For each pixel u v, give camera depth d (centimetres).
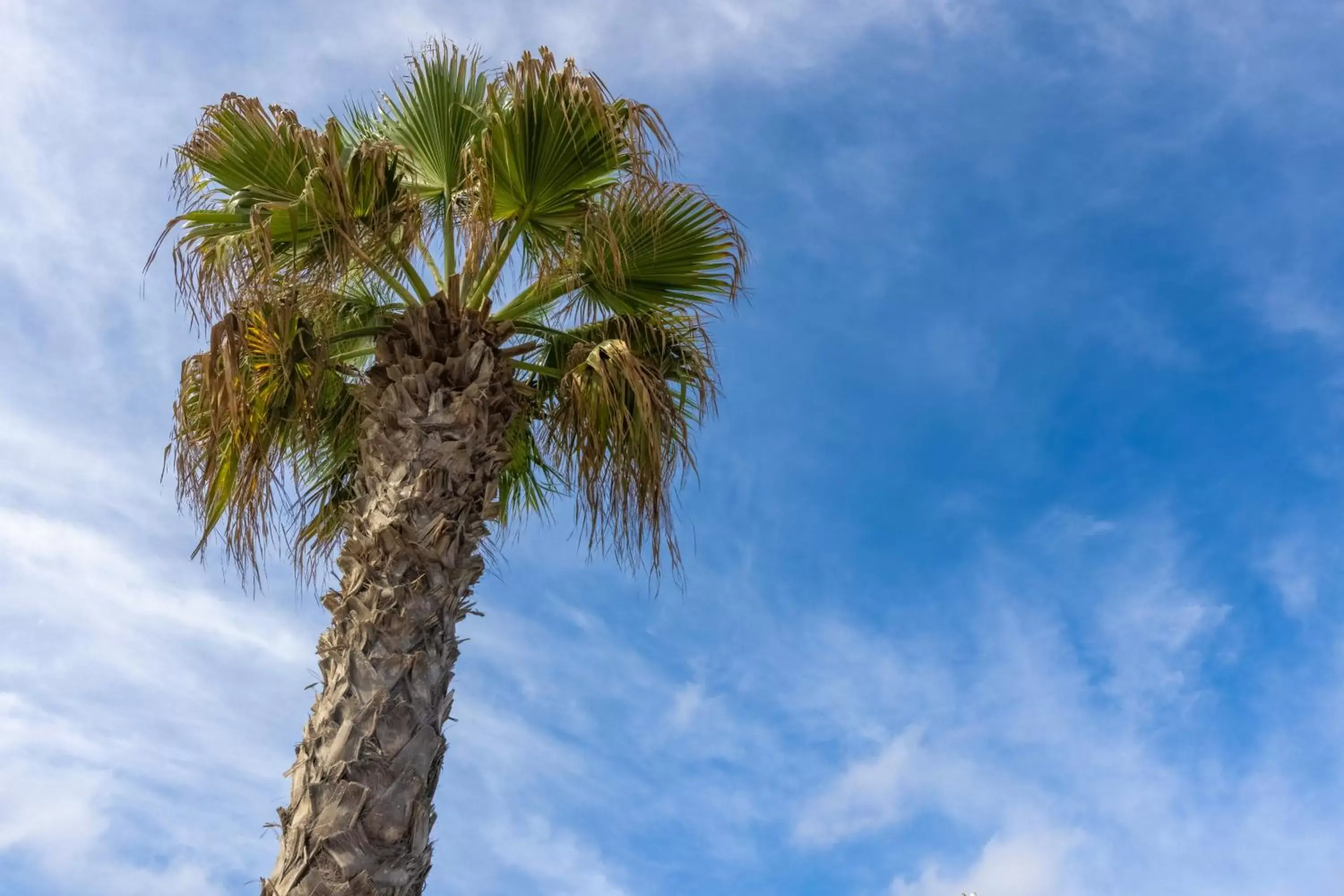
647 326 666
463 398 559
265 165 602
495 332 603
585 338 674
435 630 498
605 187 644
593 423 612
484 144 597
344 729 465
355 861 436
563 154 620
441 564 513
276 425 620
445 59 665
